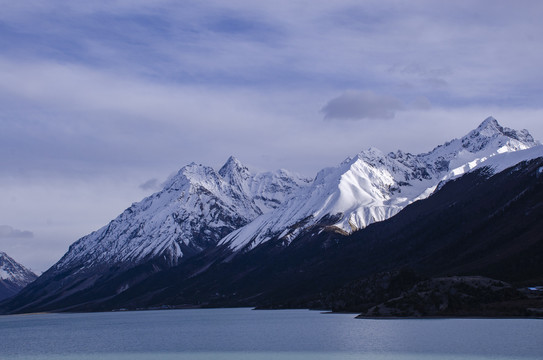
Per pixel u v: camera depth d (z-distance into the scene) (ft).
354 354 615.57
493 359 554.46
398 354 599.98
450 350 601.21
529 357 557.33
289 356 628.28
